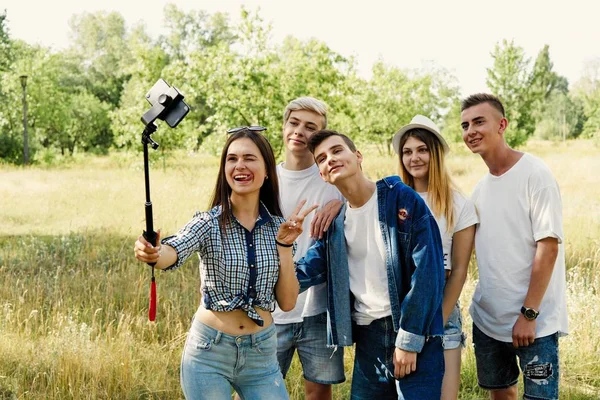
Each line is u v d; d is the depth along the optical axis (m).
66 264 7.73
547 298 3.33
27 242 9.04
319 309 3.47
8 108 30.17
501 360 3.56
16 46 38.53
